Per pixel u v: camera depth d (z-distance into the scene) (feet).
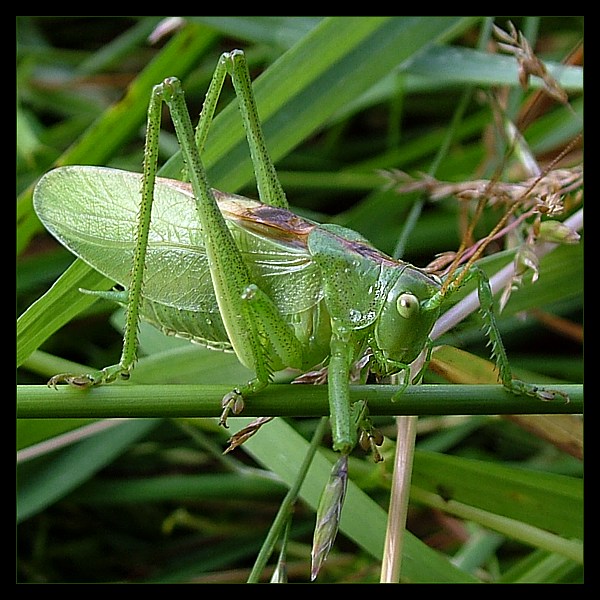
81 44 0.96
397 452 0.64
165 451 0.76
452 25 0.72
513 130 0.75
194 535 0.75
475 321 0.69
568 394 0.61
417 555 0.66
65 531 0.75
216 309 0.65
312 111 0.70
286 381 0.70
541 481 0.65
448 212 0.80
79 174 0.67
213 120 0.68
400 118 0.89
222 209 0.65
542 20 0.85
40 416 0.61
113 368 0.62
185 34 0.74
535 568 0.68
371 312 0.63
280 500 0.75
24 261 0.78
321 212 0.83
